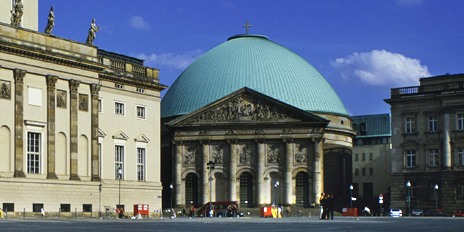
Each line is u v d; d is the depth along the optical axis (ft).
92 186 273.75
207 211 377.91
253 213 415.03
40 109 253.85
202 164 436.76
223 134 435.53
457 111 387.75
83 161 272.92
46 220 197.26
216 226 134.10
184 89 494.18
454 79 420.77
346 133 488.02
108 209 283.38
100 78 296.30
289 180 426.10
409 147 402.31
